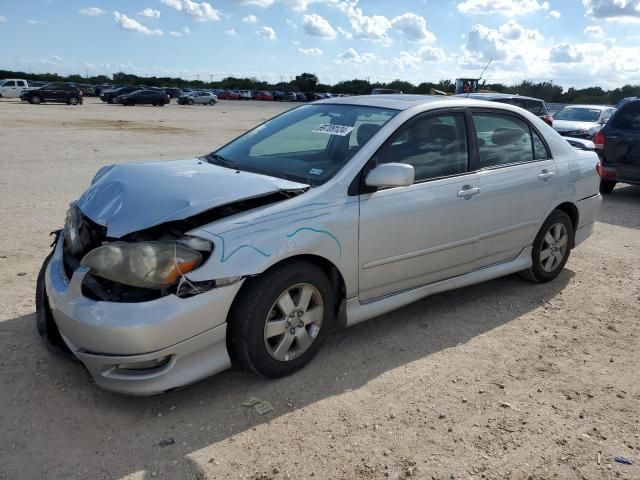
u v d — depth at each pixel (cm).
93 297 295
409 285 408
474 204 428
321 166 375
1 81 5009
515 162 472
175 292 292
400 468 272
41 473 262
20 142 1569
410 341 403
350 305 373
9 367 346
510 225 464
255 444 286
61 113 3148
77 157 1291
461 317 448
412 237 390
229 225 312
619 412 324
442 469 272
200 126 2530
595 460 282
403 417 312
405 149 393
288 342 339
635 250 648
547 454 286
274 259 316
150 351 286
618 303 486
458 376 358
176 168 376
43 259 540
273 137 433
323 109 450
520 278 539
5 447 278
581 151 558
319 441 290
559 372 367
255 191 326
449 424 307
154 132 2112
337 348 388
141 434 291
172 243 298
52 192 863
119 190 339
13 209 740
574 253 630
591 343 409
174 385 299
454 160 424
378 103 428
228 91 7731
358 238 359
